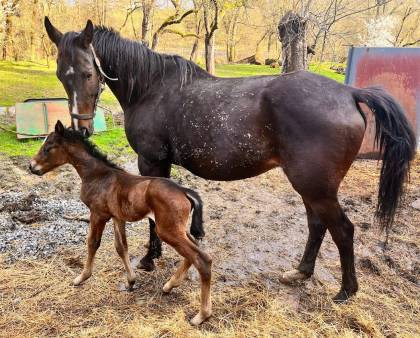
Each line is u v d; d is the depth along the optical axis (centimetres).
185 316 275
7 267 323
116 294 296
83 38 295
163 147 312
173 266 335
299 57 811
